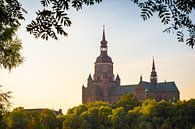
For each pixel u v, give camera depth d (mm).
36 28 18047
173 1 17672
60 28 17984
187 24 18031
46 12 17859
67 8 17844
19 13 19844
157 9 17766
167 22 17938
